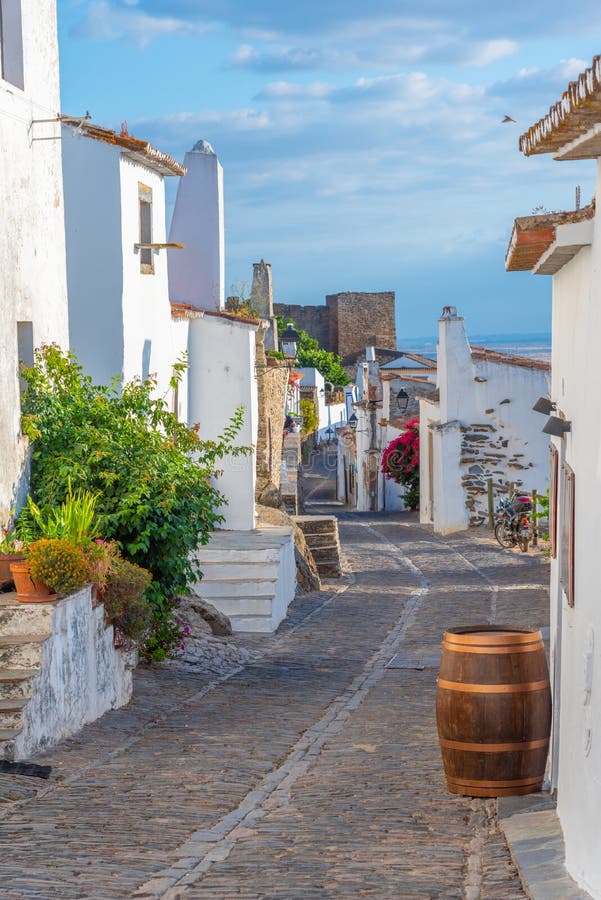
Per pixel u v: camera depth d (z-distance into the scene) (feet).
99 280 51.60
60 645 32.12
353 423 192.54
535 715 26.27
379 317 341.21
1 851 21.67
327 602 69.51
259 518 76.48
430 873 20.18
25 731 29.58
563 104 17.30
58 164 44.34
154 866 20.79
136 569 38.42
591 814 18.07
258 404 88.22
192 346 67.92
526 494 96.99
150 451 43.37
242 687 43.42
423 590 73.82
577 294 22.90
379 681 45.68
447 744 26.63
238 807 26.05
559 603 26.32
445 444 106.42
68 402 42.04
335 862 21.07
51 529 35.73
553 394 28.02
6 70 40.91
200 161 73.67
